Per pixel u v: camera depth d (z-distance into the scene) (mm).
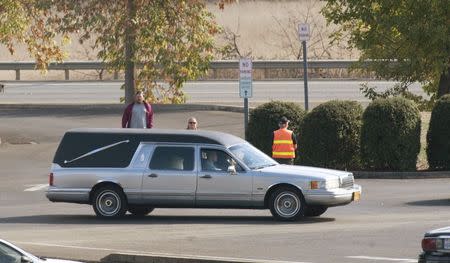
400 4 74750
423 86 82625
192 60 74562
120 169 48000
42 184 62562
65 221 47469
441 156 65250
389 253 36438
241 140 48750
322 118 66312
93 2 73000
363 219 46375
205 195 47219
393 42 77812
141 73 75438
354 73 116125
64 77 125000
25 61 127188
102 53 74625
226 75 120625
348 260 35000
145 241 40438
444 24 73750
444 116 64938
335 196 46062
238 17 139625
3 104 94000
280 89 102812
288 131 60062
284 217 46375
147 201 47781
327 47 124500
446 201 52281
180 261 34531
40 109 93062
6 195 58156
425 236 29359
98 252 37250
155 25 72375
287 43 133000
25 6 75938
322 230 42938
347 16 77062
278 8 148125
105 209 48094
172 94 84250
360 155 66000
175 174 47469
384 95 80938
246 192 46781
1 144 77625
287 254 36656
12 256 24719
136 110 61719
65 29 74188
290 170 47062
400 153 64750
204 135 47906
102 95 102250
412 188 58219
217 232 42969
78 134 48688
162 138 48031
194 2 73500
